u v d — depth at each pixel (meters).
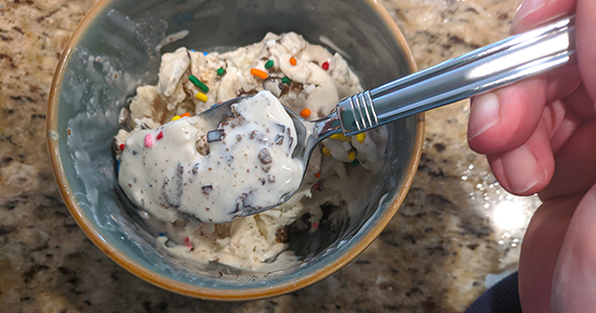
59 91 0.12
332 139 0.15
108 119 0.15
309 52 0.16
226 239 0.15
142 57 0.15
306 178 0.16
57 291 0.15
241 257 0.15
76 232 0.16
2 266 0.16
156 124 0.16
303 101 0.16
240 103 0.14
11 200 0.16
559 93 0.12
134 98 0.15
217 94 0.16
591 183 0.13
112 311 0.15
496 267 0.16
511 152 0.12
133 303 0.16
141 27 0.14
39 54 0.17
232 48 0.17
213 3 0.15
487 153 0.12
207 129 0.14
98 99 0.14
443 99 0.11
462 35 0.18
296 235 0.16
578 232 0.10
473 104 0.12
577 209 0.10
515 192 0.13
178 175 0.13
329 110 0.16
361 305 0.16
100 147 0.14
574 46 0.10
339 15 0.15
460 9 0.18
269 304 0.16
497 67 0.10
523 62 0.10
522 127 0.11
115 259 0.12
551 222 0.13
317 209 0.16
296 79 0.16
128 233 0.13
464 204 0.17
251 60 0.16
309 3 0.15
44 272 0.16
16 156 0.16
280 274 0.13
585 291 0.10
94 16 0.13
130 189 0.14
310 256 0.14
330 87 0.16
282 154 0.13
